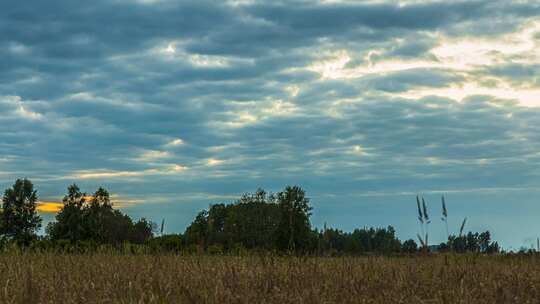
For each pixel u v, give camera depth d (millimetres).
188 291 8219
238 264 11914
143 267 12133
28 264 12406
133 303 7844
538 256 13484
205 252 14664
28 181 94500
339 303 8164
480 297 8477
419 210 11391
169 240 15320
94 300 8367
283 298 8266
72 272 11570
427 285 9555
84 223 76375
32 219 94312
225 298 8203
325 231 13695
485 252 13078
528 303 8258
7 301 8117
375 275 10664
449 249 12555
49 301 8250
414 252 12961
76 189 78000
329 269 11508
